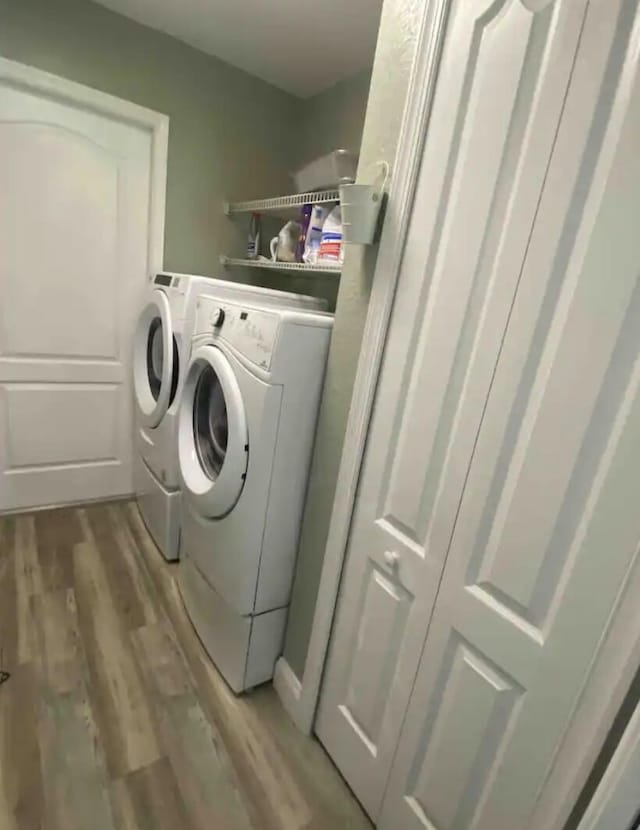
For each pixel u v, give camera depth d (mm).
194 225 2289
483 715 834
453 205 854
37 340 2086
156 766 1191
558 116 683
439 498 904
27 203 1906
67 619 1618
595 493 659
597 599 656
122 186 2092
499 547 795
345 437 1131
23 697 1311
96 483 2422
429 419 915
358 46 1880
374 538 1072
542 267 711
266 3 1674
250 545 1264
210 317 1450
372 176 1017
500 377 780
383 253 986
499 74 760
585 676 673
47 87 1787
